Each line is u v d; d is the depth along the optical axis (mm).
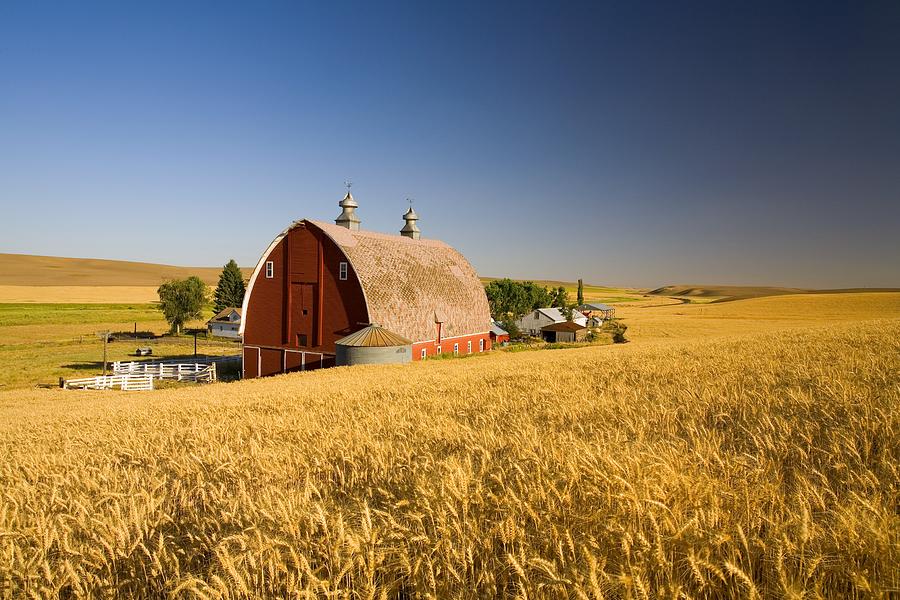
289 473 7992
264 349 45500
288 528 5168
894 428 7008
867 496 4898
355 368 34969
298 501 5930
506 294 109812
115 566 5441
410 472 6984
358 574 4547
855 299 124312
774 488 5020
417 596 4336
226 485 7777
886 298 123125
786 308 118062
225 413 15922
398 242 50344
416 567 4438
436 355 45531
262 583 4617
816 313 107438
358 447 8625
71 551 5504
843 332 28094
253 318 46156
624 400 11188
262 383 30250
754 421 8734
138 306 134125
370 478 7402
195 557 5645
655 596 3750
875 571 3703
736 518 4621
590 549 4309
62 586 5238
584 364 22000
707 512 4473
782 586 3609
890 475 5445
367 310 40438
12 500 7656
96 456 11031
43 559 5438
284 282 44688
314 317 43094
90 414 19562
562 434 8094
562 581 3779
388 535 4980
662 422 9234
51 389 40594
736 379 13461
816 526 4156
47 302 136375
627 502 4637
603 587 3814
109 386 42938
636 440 7676
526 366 23781
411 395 16031
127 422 16297
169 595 4754
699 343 30422
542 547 4637
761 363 16516
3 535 6062
